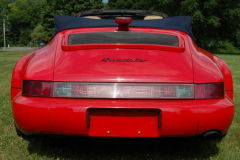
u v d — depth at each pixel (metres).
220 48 44.97
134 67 1.98
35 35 71.50
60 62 2.04
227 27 34.88
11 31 96.62
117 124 1.94
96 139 2.75
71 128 1.87
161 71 1.97
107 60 2.03
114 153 2.40
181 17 2.90
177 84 1.93
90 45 2.13
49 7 51.41
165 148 2.54
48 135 2.03
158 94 1.90
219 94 1.98
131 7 48.78
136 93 1.90
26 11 101.31
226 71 2.33
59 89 1.92
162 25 2.69
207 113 1.87
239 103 4.09
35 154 2.33
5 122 3.14
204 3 30.25
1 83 5.90
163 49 2.16
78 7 49.44
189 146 2.59
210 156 2.35
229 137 2.80
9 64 10.91
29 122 1.90
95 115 1.93
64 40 2.31
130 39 2.31
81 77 1.93
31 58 2.20
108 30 2.46
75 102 1.88
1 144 2.53
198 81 1.95
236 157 2.33
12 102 2.00
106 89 1.90
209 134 1.92
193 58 2.13
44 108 1.87
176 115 1.85
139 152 2.43
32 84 1.96
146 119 1.94
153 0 35.53
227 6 32.31
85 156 2.32
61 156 2.29
